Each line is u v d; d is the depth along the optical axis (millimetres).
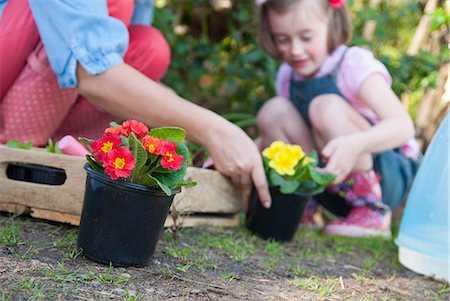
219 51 3002
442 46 2750
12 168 1629
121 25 1622
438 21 2316
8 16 1716
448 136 1640
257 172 1738
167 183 1248
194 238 1648
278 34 2180
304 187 1797
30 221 1577
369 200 2107
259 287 1305
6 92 1816
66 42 1583
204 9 3049
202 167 2059
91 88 1614
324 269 1564
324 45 2178
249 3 2953
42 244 1365
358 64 2143
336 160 1844
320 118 2129
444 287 1533
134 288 1174
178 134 1276
